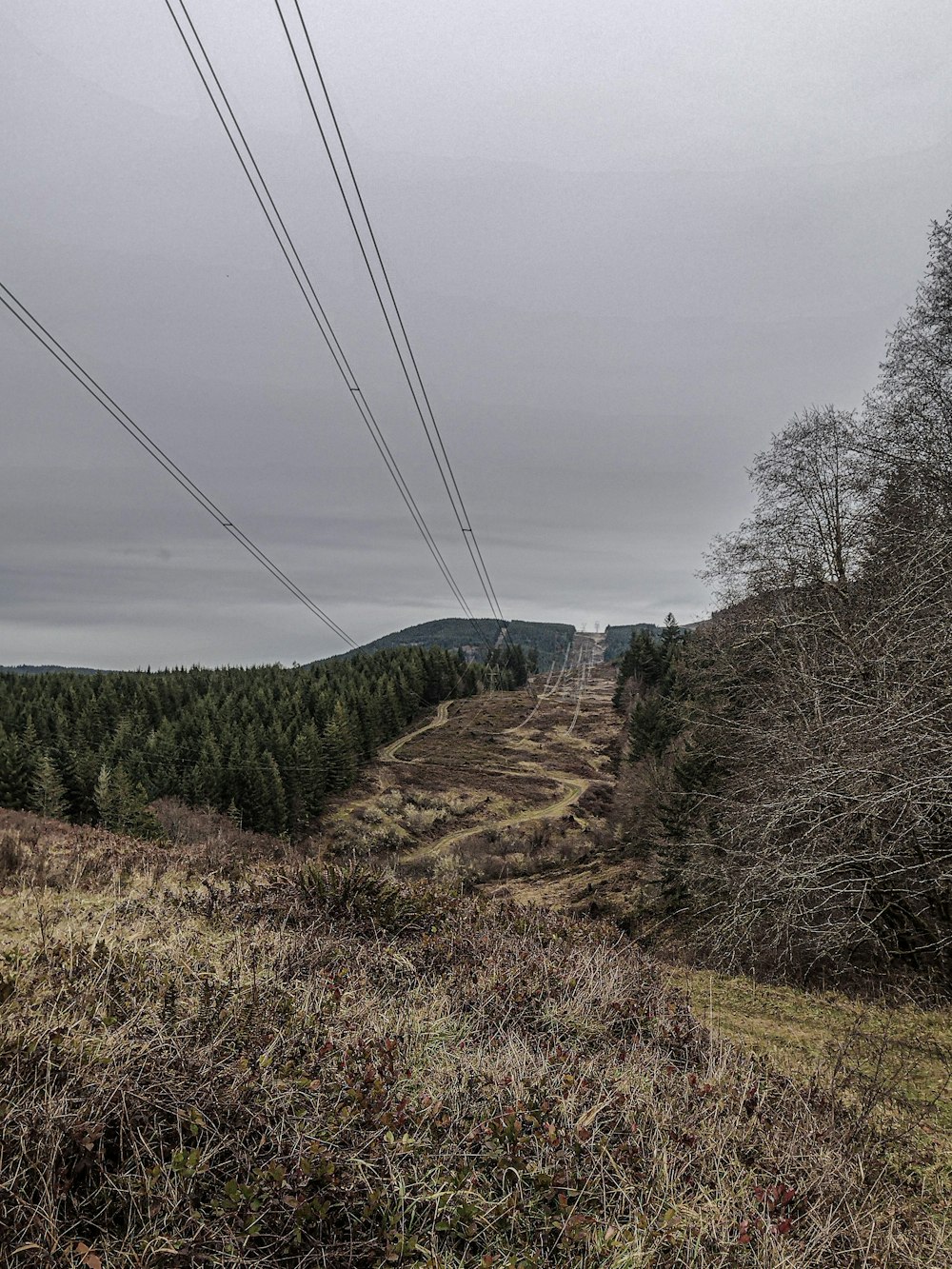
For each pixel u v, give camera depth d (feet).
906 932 41.55
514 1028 18.31
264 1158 11.02
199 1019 14.15
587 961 24.72
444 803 218.79
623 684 362.74
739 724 49.83
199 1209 9.92
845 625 46.50
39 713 250.57
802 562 62.44
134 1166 10.30
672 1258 11.10
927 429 51.11
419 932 26.21
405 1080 14.21
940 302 51.55
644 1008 22.11
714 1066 18.80
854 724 33.50
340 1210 10.52
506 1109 13.79
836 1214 13.15
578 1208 11.81
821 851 36.24
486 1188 11.89
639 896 80.12
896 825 32.48
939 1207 14.94
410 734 325.01
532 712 378.73
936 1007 34.91
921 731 30.17
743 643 55.98
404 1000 19.02
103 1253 9.00
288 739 217.77
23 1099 10.16
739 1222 12.10
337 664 431.43
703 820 59.98
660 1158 13.19
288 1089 12.36
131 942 19.45
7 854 29.63
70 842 37.83
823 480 66.39
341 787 226.79
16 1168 9.50
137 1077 11.47
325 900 27.09
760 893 38.17
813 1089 18.83
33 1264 8.55
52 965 15.89
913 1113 20.38
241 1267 9.43
